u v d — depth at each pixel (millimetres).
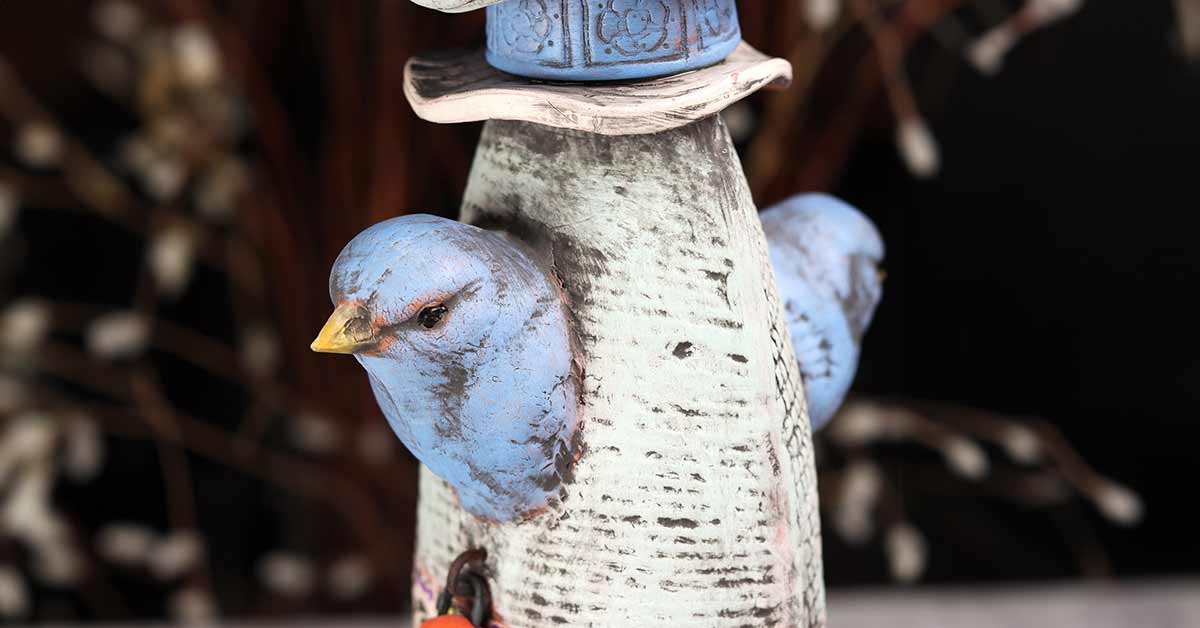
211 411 1811
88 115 1938
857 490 1512
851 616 1394
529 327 1025
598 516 1043
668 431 1040
